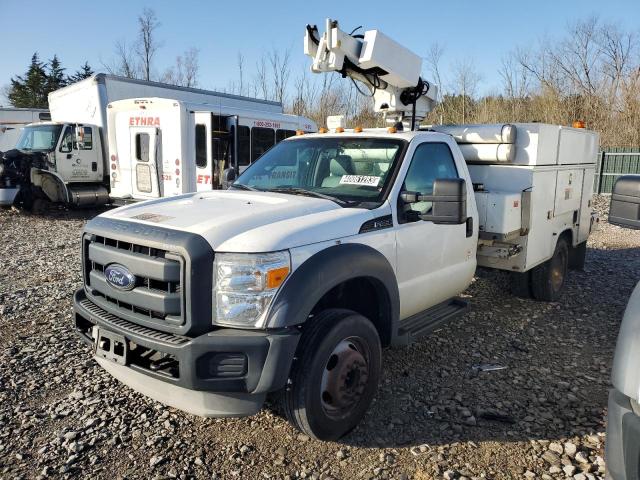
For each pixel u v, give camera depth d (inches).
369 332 144.6
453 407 159.2
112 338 134.2
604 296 279.6
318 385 130.8
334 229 140.8
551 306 260.2
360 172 174.7
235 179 207.9
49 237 454.3
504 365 190.1
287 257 125.8
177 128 480.4
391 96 227.8
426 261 175.5
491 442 141.3
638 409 87.0
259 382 119.9
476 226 204.2
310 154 188.1
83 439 139.9
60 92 633.0
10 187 562.9
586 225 296.2
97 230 142.9
